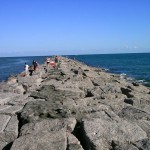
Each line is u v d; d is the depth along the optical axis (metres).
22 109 7.70
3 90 11.37
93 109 7.78
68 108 7.61
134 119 7.05
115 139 5.46
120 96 10.02
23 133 5.99
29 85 12.31
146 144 5.21
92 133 5.66
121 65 66.69
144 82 25.86
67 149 5.13
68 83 12.33
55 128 6.10
